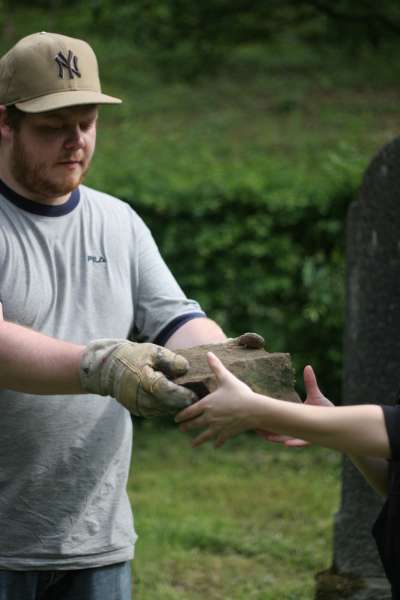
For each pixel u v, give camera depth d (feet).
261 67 59.82
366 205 17.02
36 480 10.77
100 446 11.00
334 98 54.65
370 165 16.92
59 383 9.86
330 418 9.05
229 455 29.09
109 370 9.56
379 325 16.92
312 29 62.54
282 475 27.09
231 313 31.58
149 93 56.03
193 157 44.14
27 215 10.84
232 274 31.40
